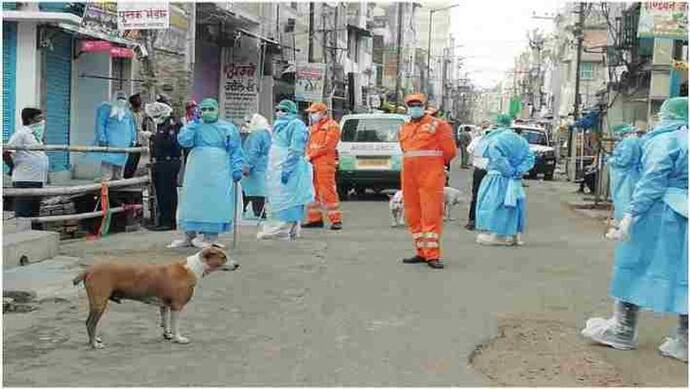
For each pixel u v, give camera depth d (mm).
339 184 21141
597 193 22328
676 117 6891
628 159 8031
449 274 10469
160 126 13984
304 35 38719
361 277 10133
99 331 7441
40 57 16531
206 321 7902
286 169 13258
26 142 12031
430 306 8648
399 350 6996
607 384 6250
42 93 16703
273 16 32469
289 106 13430
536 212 20266
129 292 6961
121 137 15555
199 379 6145
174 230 14070
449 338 7406
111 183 13289
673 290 6824
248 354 6820
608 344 7234
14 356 6656
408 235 14305
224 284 9555
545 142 37375
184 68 23047
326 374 6309
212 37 27672
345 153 20953
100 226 13156
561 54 57688
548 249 13070
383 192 23656
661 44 22312
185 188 11852
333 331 7582
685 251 6766
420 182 10961
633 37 26562
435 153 10914
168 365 6480
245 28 29203
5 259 9789
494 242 13539
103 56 18859
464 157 38938
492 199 13289
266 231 13414
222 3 26203
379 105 52594
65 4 16938
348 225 15953
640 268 6988
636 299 6988
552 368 6613
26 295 8594
